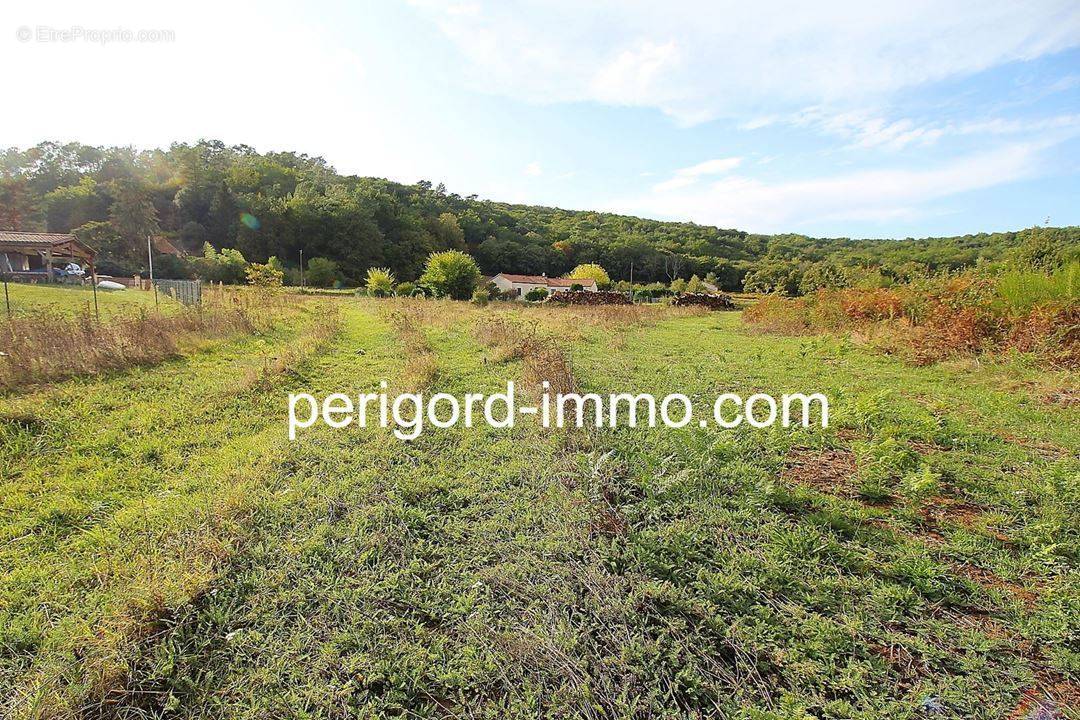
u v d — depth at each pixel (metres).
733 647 1.99
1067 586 2.29
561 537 2.71
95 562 2.59
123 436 4.27
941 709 1.74
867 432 4.27
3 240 21.02
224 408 5.08
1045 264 8.88
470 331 10.86
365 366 7.49
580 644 1.99
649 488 3.15
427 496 3.24
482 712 1.77
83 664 1.91
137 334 7.02
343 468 3.64
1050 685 1.83
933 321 8.45
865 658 1.94
